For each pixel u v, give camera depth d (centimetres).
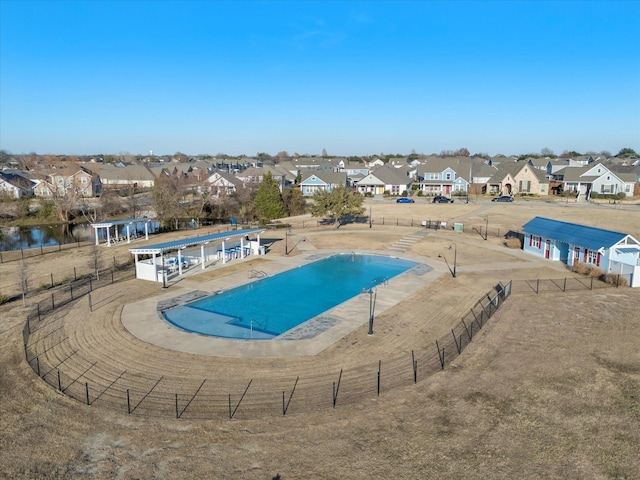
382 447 1385
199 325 2514
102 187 10169
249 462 1322
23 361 1980
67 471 1281
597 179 8656
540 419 1523
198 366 1969
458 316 2602
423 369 1930
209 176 10038
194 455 1353
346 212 5625
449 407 1608
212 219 6925
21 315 2566
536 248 4303
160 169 12356
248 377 1867
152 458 1339
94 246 4691
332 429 1484
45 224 6719
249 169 10825
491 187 9969
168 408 1620
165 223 6297
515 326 2405
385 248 4672
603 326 2381
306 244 4853
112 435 1454
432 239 5006
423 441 1412
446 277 3497
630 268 3238
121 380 1834
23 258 4141
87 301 2841
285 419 1547
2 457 1338
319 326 2462
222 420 1541
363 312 2692
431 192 9969
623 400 1634
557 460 1314
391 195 9681
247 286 3281
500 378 1820
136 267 3412
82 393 1725
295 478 1255
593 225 5603
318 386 1789
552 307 2714
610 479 1234
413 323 2500
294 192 7531
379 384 1784
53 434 1455
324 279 3503
